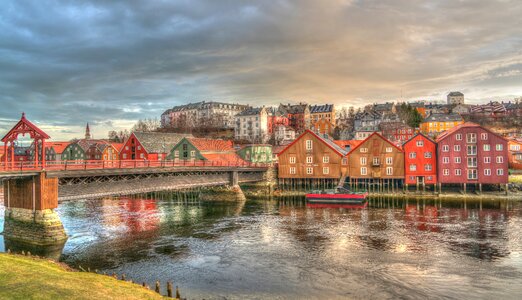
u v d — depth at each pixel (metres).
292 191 82.12
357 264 32.69
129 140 99.50
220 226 48.22
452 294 26.58
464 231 43.84
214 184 67.56
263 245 38.84
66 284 22.14
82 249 37.62
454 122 152.62
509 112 192.75
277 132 158.88
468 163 74.44
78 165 47.31
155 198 77.19
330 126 162.25
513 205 62.16
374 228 45.94
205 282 28.98
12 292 19.91
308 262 33.38
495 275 29.97
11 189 40.88
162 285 28.30
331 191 70.62
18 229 40.28
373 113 171.00
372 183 80.31
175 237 42.47
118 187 49.50
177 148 85.38
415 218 52.19
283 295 26.59
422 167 77.06
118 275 30.44
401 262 33.09
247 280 29.34
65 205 67.69
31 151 135.38
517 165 91.88
